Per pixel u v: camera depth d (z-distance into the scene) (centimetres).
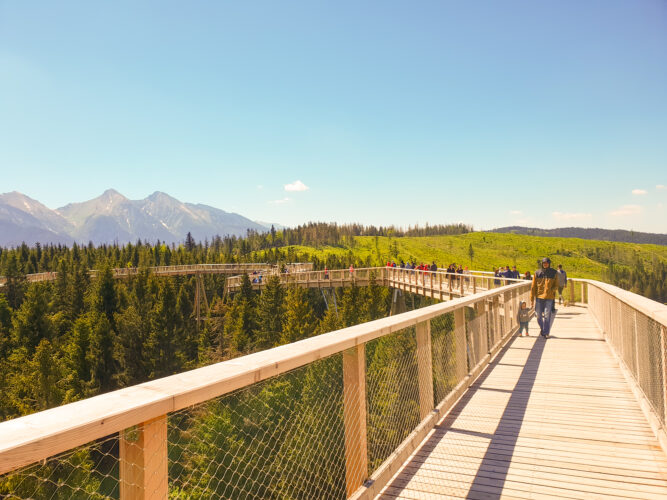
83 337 4512
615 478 353
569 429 456
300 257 14800
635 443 421
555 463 379
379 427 345
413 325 390
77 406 136
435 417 455
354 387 291
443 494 324
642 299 495
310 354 229
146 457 146
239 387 182
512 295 1105
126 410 135
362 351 304
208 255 13425
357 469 291
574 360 782
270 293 5522
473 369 644
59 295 6744
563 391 591
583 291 1736
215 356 5131
